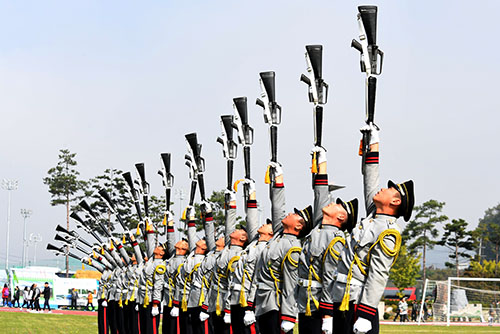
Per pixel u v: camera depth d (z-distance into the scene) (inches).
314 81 489.7
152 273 918.4
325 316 446.0
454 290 2716.5
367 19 434.6
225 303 674.2
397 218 412.5
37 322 1717.5
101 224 1212.5
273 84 566.9
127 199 3002.0
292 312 510.6
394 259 398.6
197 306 761.6
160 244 917.8
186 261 788.6
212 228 770.2
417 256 3978.8
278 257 528.1
